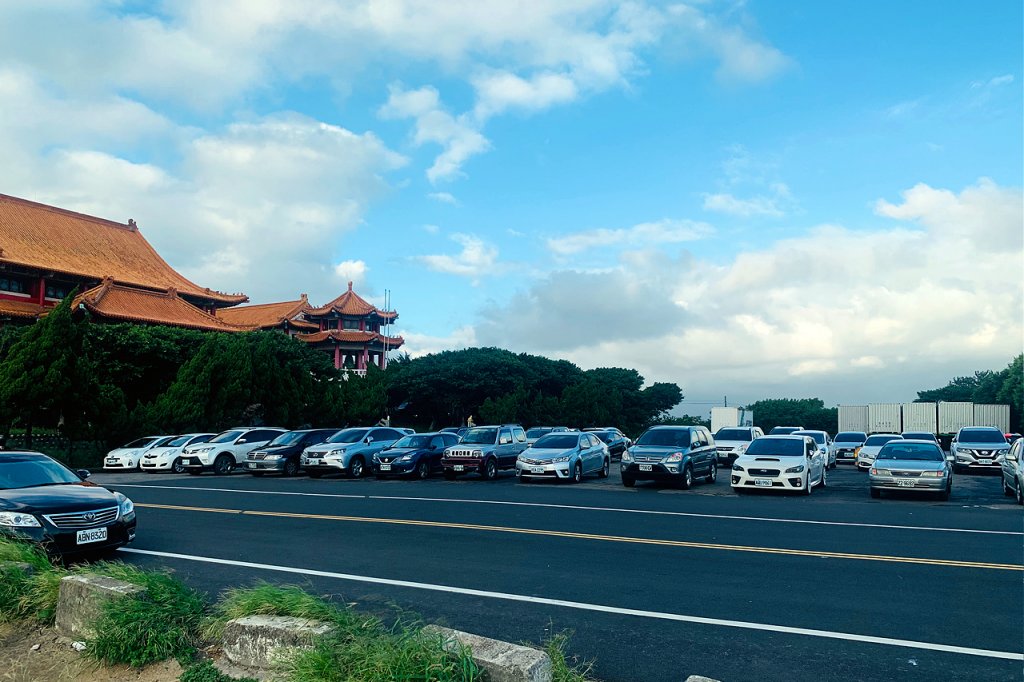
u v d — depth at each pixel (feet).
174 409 116.16
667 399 269.23
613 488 66.64
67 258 178.09
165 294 179.63
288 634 17.30
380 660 15.42
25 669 18.49
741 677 17.54
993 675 17.56
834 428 259.60
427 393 206.18
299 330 247.70
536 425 201.36
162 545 35.45
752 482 60.59
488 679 15.11
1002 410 132.36
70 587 21.04
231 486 69.72
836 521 43.32
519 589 26.13
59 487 32.65
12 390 92.32
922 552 32.96
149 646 18.69
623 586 26.53
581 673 17.69
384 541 36.22
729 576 28.09
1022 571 28.89
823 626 21.49
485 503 53.16
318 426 145.59
